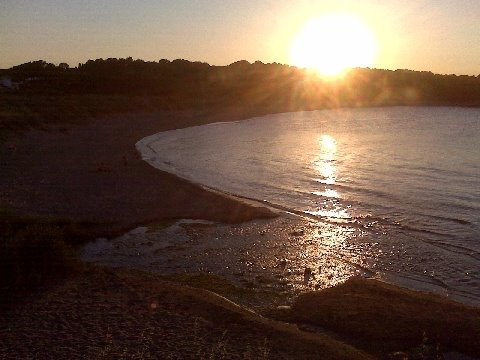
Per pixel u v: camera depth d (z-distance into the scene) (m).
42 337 8.76
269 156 36.34
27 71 89.25
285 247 15.77
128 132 49.88
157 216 19.06
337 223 18.52
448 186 24.92
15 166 27.88
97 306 10.10
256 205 21.19
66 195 21.70
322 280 13.02
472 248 15.48
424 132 55.81
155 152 37.59
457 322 9.81
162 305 10.23
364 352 8.95
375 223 18.44
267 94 97.19
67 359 7.99
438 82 122.81
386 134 53.41
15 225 15.72
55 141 39.03
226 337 8.91
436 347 9.05
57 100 62.50
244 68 114.38
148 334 8.95
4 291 10.73
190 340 8.76
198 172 29.52
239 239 16.59
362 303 10.81
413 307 10.55
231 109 80.75
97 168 28.00
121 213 19.30
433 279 13.21
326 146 42.66
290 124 64.88
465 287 12.67
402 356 8.76
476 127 62.19
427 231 17.30
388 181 26.52
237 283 12.77
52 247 12.27
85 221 17.69
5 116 43.59
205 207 20.42
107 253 15.16
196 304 10.31
